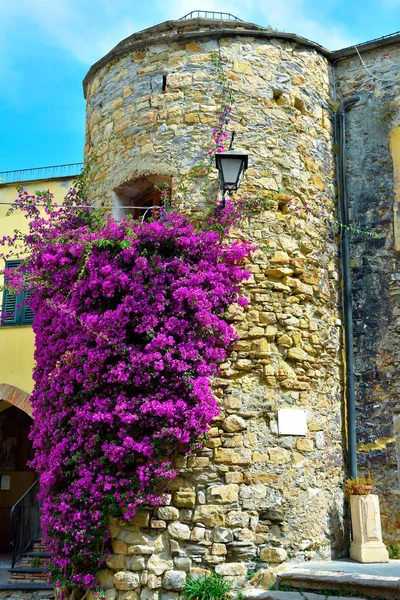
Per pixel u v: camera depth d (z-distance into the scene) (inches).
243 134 291.0
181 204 281.4
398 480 291.9
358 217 323.6
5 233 455.8
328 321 301.4
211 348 258.2
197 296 254.4
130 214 282.5
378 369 305.6
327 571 238.8
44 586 323.3
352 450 296.7
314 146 312.8
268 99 299.4
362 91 334.6
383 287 311.7
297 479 264.4
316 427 279.4
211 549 244.5
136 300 257.8
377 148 326.6
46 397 271.7
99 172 314.8
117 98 313.9
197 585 235.3
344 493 290.8
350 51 335.0
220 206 277.4
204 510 248.2
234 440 257.3
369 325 311.3
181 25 308.0
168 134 292.2
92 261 269.7
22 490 512.1
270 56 305.6
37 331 289.7
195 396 247.4
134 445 241.6
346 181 326.6
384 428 298.8
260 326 272.7
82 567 251.4
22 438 518.0
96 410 250.1
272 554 248.7
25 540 378.0
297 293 285.6
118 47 320.8
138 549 243.8
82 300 272.4
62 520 248.5
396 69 329.7
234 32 300.4
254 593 231.0
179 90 296.7
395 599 210.5
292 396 273.1
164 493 249.1
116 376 250.1
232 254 268.8
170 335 253.0
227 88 293.1
